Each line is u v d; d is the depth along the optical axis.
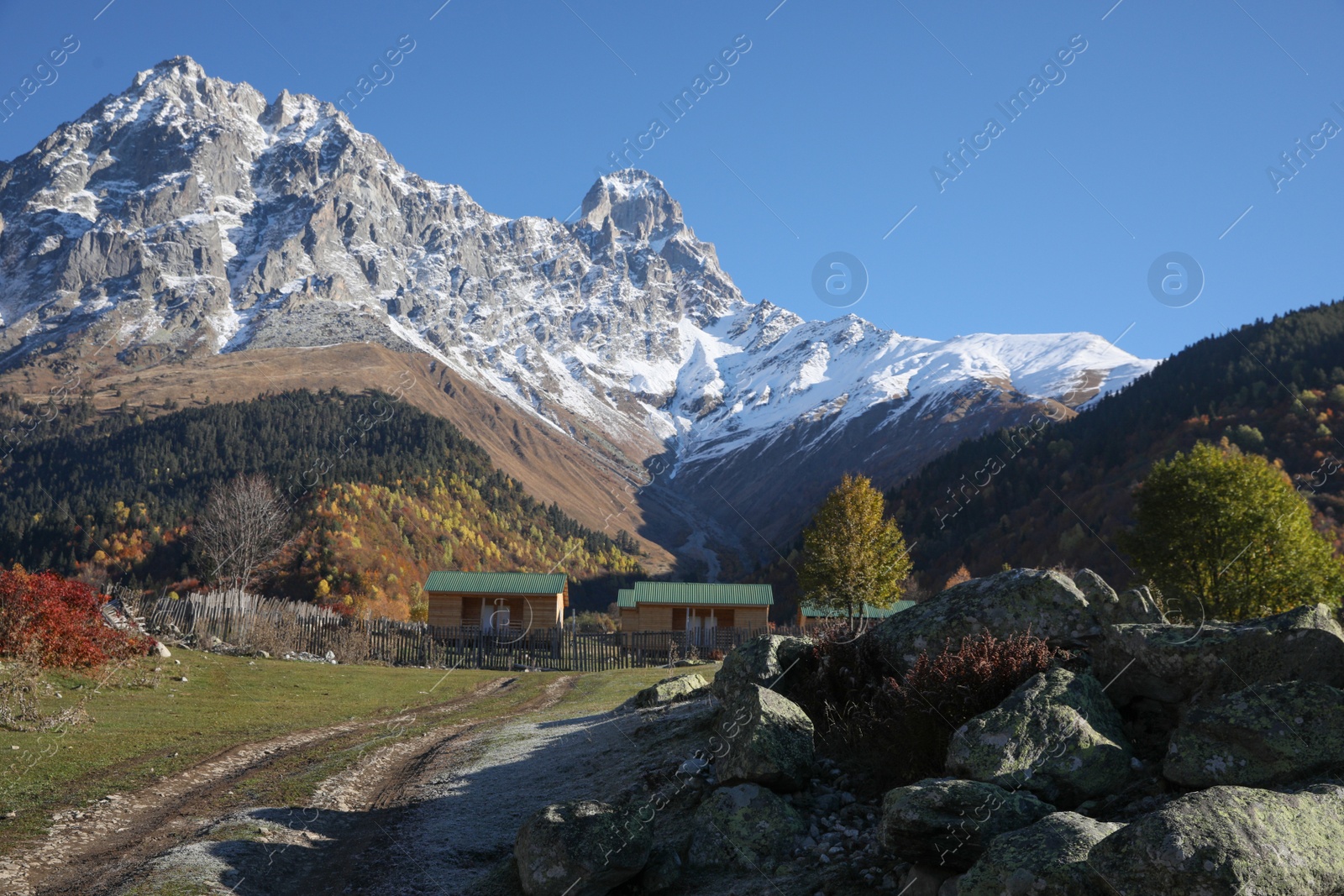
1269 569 31.61
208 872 8.32
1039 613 10.38
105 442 172.00
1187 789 6.88
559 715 19.11
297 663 30.64
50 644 19.67
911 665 10.59
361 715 19.44
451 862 9.09
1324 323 128.25
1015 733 7.68
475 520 158.00
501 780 12.42
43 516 118.88
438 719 19.16
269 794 11.51
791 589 99.69
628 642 44.69
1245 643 7.93
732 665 12.40
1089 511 103.44
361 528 115.31
